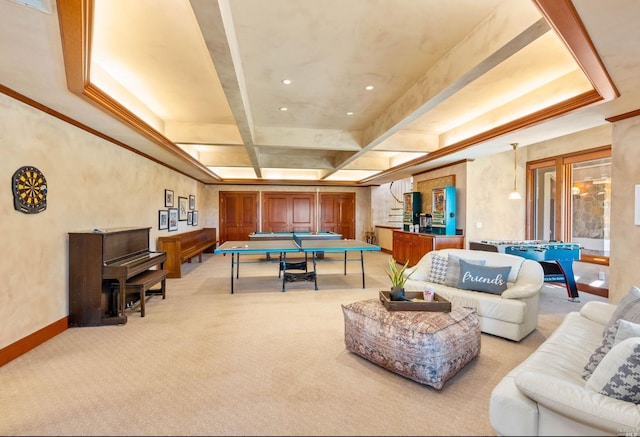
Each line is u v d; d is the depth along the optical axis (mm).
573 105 3141
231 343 3051
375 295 4871
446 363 2268
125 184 4840
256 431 1813
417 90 3395
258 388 2260
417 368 2289
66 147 3436
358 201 11242
